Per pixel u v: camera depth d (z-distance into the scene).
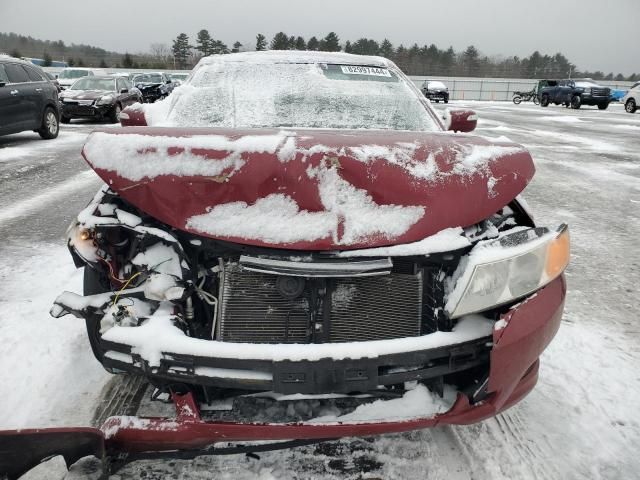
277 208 1.77
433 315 1.86
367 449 2.12
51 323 3.08
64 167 8.21
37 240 4.67
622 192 7.25
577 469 2.07
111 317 1.77
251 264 1.72
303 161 1.79
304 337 1.85
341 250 1.75
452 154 1.96
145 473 1.96
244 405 1.73
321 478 1.96
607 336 3.18
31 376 2.56
